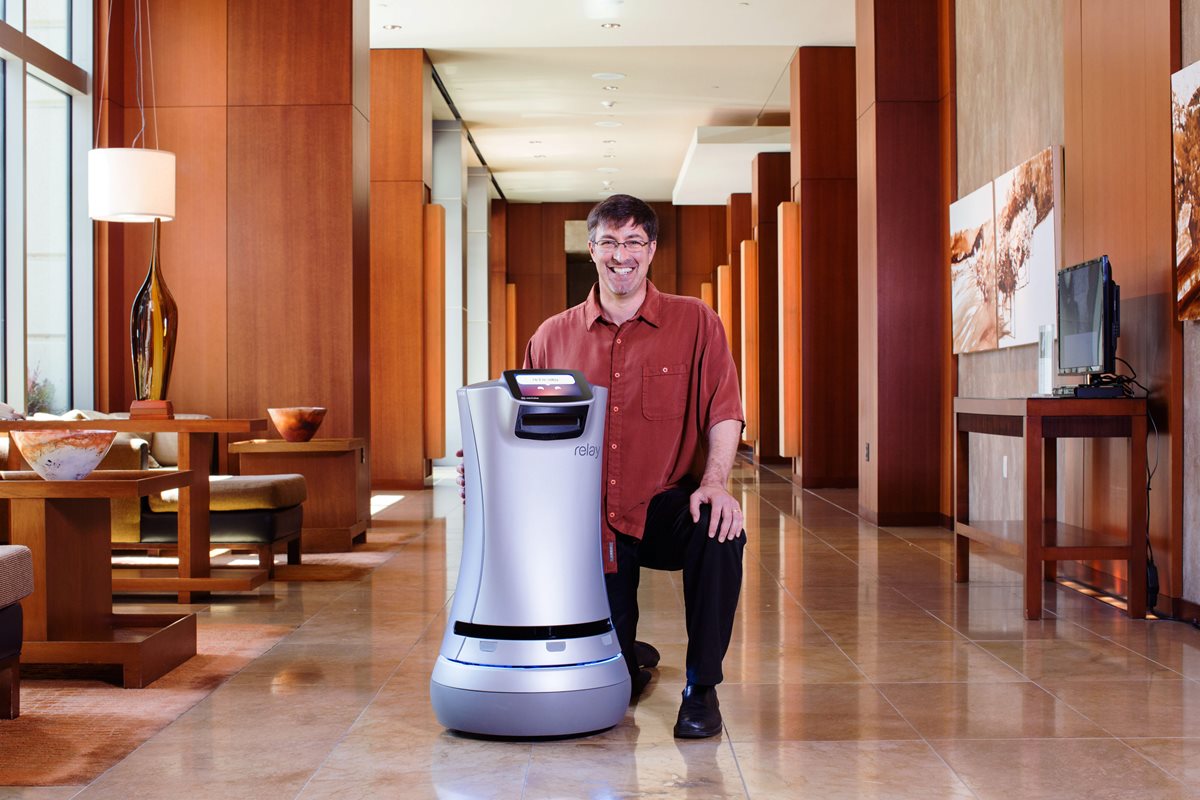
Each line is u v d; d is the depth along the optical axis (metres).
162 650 3.37
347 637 3.95
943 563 5.71
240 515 5.17
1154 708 2.98
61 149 6.86
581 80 11.75
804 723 2.84
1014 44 6.05
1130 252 4.58
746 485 10.68
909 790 2.33
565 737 2.70
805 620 4.23
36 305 6.60
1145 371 4.47
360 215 7.21
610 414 2.83
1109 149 4.75
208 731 2.78
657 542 2.88
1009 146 6.14
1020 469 5.92
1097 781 2.39
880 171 7.40
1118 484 4.64
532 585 2.63
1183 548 4.24
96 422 4.52
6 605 2.77
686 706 2.72
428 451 10.50
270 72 7.01
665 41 10.07
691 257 20.91
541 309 20.98
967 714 2.93
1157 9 4.30
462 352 13.07
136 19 7.05
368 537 6.86
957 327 6.94
